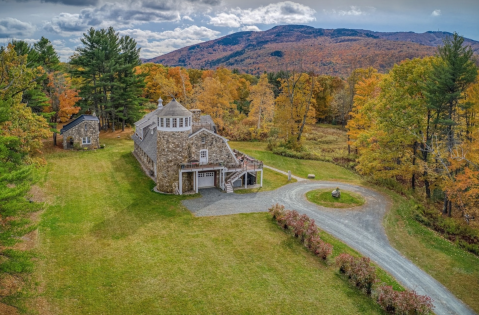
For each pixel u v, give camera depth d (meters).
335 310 19.58
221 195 36.72
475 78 33.62
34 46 57.88
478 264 25.05
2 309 17.36
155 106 82.50
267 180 42.88
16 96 28.89
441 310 20.14
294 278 22.28
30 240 24.73
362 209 33.88
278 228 29.23
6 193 14.86
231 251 25.20
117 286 20.62
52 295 19.34
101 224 28.47
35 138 36.31
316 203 35.22
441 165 37.50
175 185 36.62
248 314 18.92
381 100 40.88
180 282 21.36
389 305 19.55
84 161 46.81
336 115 92.25
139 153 49.41
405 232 29.42
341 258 23.12
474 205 34.00
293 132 65.19
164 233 27.55
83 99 66.94
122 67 63.53
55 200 32.59
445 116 36.91
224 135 70.19
